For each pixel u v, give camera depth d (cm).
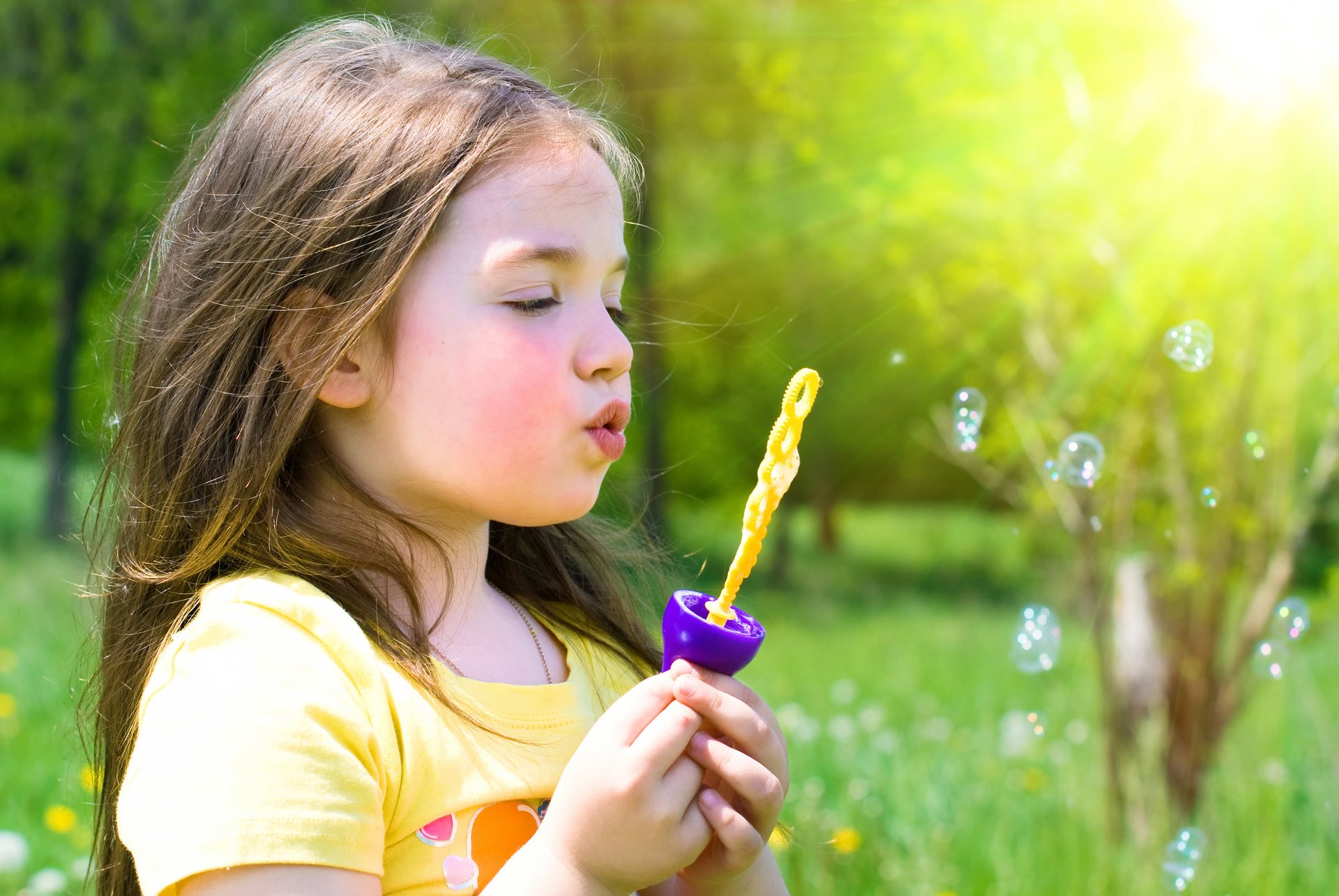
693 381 1462
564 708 123
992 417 514
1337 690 462
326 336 113
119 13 1140
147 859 99
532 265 115
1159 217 387
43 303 1398
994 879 294
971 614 980
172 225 131
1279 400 375
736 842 108
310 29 147
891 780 359
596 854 104
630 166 135
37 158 1152
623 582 155
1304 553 449
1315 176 371
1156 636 336
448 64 128
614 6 984
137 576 121
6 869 259
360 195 115
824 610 1002
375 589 118
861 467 1684
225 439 120
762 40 702
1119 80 433
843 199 1149
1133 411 384
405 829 108
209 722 103
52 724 369
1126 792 330
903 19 509
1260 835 318
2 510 1251
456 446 114
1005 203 446
